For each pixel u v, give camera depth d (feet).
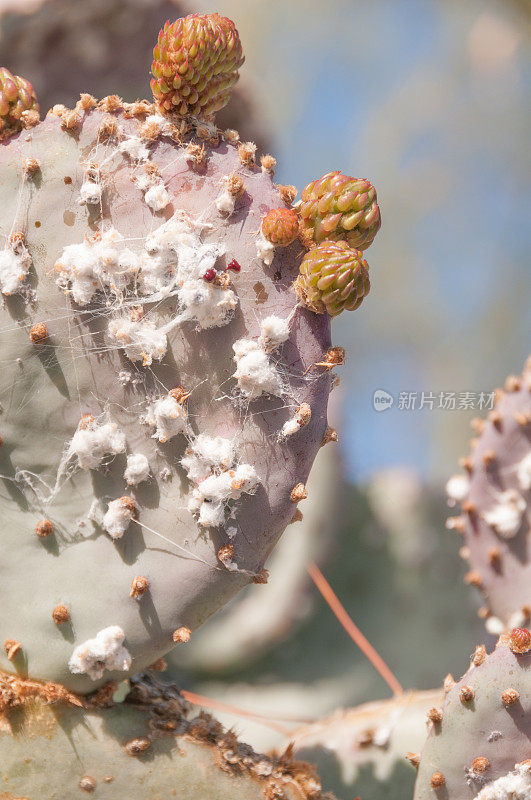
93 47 3.09
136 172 2.15
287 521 2.17
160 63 2.13
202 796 2.14
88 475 2.15
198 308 2.12
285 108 7.68
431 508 3.45
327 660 3.26
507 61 7.90
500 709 2.13
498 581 2.43
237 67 2.17
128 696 2.17
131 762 2.14
